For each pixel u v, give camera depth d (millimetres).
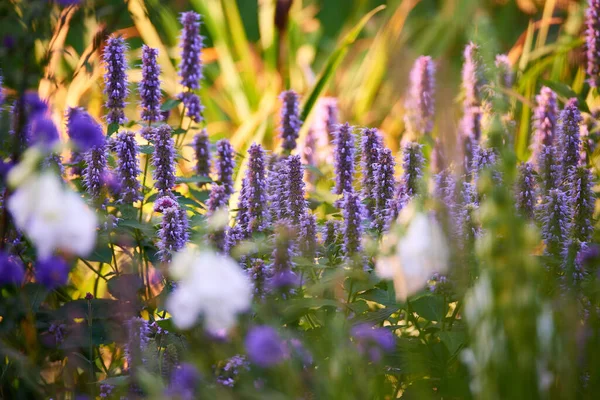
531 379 1942
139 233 3652
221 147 4168
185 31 4465
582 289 2941
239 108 7238
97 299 3303
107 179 3492
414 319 3084
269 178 3838
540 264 2963
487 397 1969
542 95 4402
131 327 2926
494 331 1955
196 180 3793
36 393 3188
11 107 3484
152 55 4070
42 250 1659
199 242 3145
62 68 5234
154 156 3643
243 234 3348
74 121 3379
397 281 2035
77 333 3211
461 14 6910
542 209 3396
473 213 2797
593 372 2359
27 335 3195
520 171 3279
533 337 1938
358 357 2258
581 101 4352
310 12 8609
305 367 2650
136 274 3559
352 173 3977
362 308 3006
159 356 2867
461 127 4090
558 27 7758
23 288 3252
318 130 5016
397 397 3010
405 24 8008
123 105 3971
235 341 2557
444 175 3182
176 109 6262
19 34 3316
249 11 9352
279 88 7297
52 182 1641
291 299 3000
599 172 4145
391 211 3311
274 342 2201
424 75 4523
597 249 3014
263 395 2275
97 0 3498
